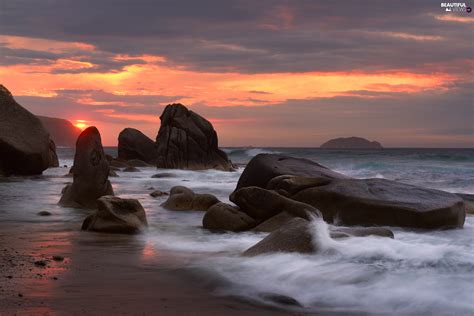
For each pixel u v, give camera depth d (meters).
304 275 6.83
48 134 31.78
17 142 29.19
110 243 9.49
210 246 9.36
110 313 5.16
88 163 15.27
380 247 8.23
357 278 6.70
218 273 6.96
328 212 12.89
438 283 6.46
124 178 30.97
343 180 13.72
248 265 7.42
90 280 6.55
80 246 9.10
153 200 17.86
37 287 6.10
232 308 5.48
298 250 8.02
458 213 12.31
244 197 11.88
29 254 8.23
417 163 49.56
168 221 12.84
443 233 11.52
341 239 8.77
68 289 6.06
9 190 20.66
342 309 5.55
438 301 5.80
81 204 15.10
